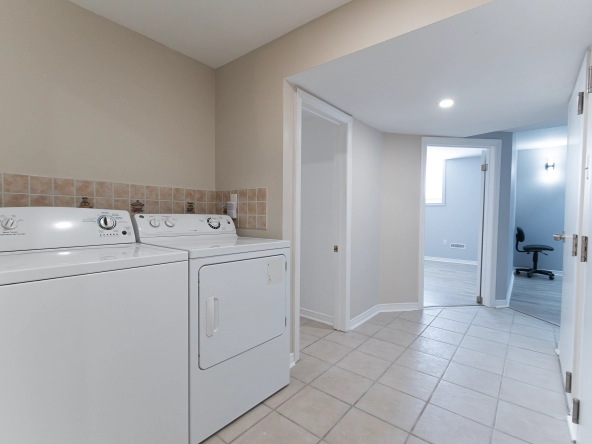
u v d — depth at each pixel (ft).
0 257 3.42
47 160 4.82
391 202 10.14
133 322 3.44
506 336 8.06
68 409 2.96
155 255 3.64
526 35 4.38
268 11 5.19
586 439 3.84
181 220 5.79
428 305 10.86
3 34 4.34
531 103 7.11
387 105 7.39
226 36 5.96
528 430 4.51
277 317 5.40
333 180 8.61
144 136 6.02
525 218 17.12
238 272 4.68
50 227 4.11
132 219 5.37
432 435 4.39
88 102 5.24
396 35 4.48
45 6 4.73
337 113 7.64
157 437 3.70
